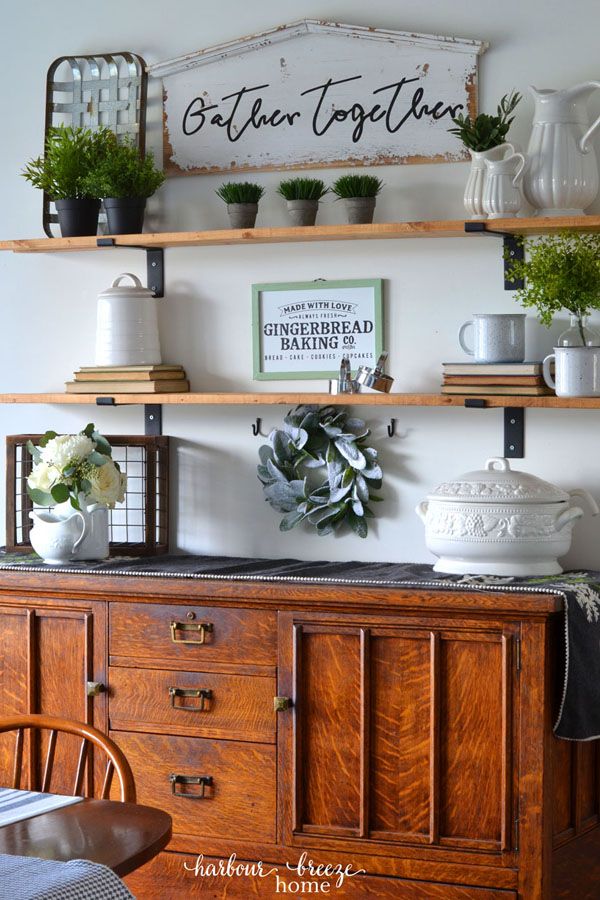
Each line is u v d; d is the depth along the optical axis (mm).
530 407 3148
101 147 3531
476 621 2799
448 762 2840
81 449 3309
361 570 3223
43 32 3691
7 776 3219
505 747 2777
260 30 3469
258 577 3053
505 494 3006
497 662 2793
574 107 3070
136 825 1833
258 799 2998
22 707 3221
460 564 3082
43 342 3758
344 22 3389
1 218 3764
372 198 3252
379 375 3250
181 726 3066
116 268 3664
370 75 3346
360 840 2908
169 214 3588
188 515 3615
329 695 2934
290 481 3451
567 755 2938
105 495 3334
